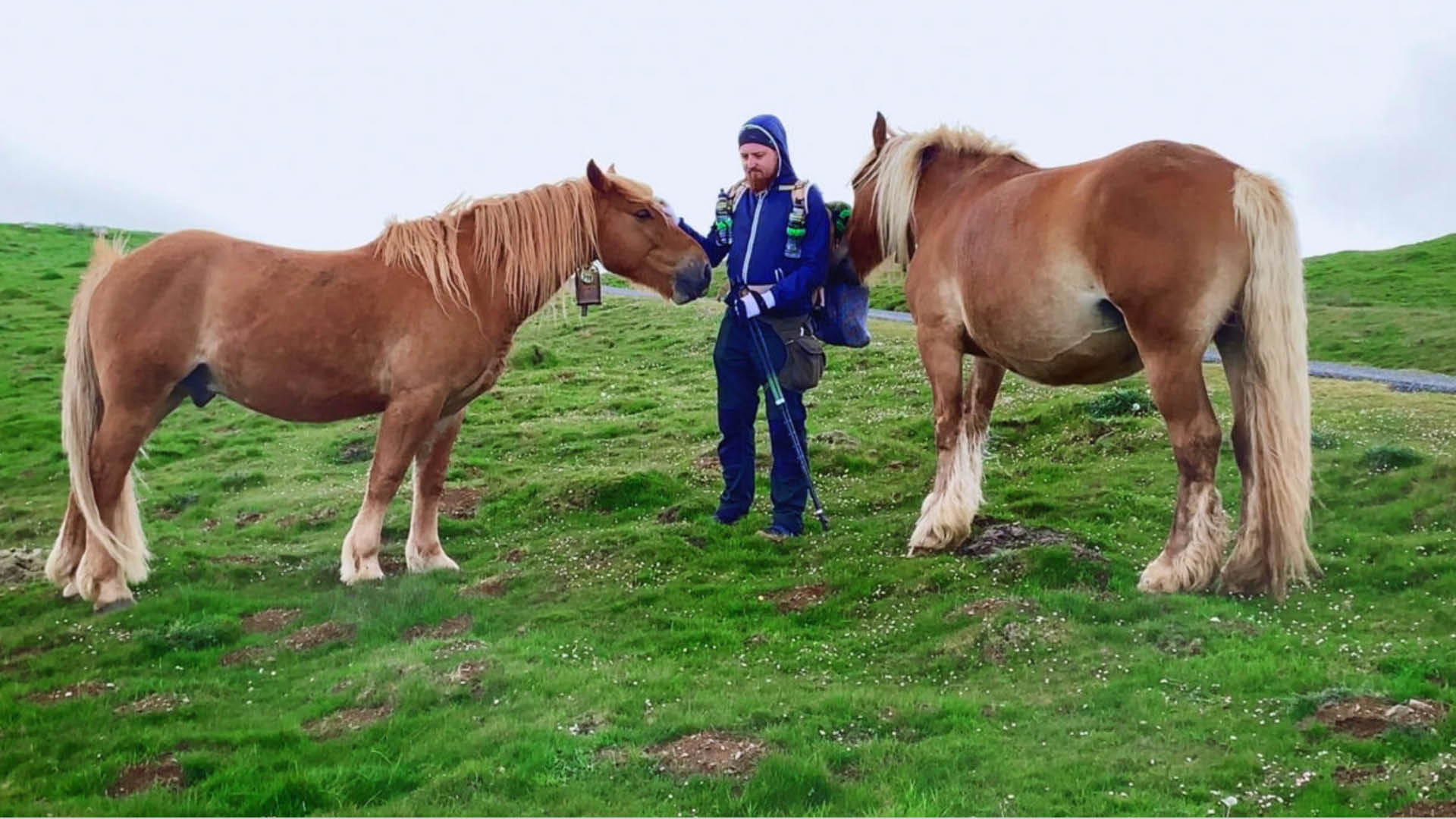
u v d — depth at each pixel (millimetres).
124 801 5082
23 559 9258
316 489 12109
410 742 5453
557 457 12766
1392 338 24859
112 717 6125
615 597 7488
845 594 7184
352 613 7410
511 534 9523
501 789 4844
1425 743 4594
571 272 8219
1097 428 11227
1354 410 12008
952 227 7473
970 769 4770
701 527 8836
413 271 7762
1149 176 6188
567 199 8086
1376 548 7289
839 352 19062
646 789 4762
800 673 6043
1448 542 7219
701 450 12047
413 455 7875
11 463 15414
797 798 4605
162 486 13094
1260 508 6270
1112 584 6789
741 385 8680
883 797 4555
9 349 25250
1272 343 6023
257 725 5867
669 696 5695
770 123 8133
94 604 7863
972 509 7719
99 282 7758
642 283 8398
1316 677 5297
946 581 7082
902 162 7969
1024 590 6762
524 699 5746
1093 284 6383
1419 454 8961
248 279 7656
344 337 7629
